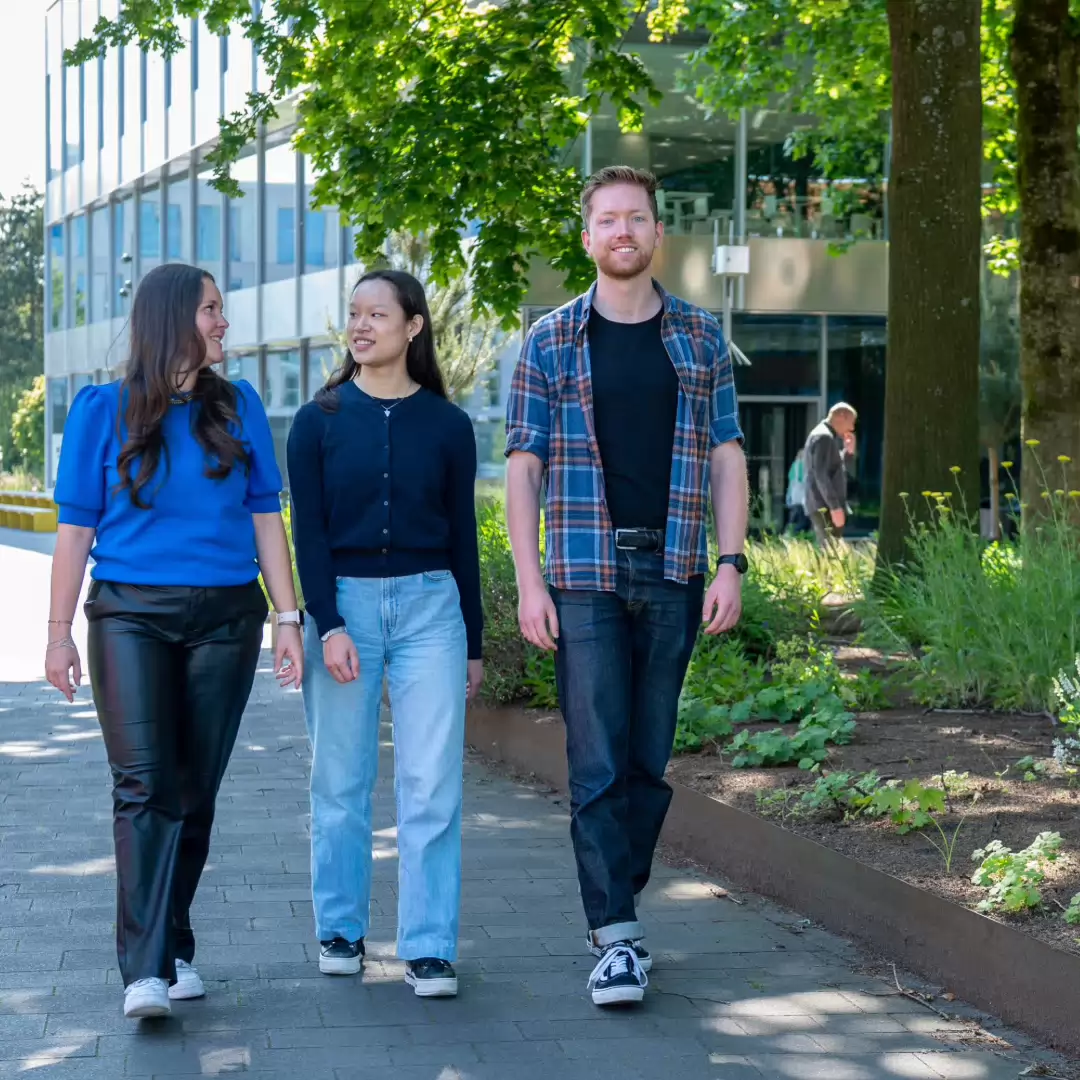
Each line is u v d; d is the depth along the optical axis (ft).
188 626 13.74
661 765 15.26
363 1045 13.17
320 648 15.06
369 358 14.99
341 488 14.83
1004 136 57.26
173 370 13.70
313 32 43.60
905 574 34.35
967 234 37.17
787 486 76.69
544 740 25.88
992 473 69.87
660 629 14.90
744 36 56.44
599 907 14.51
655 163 73.41
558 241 45.50
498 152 43.78
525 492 14.80
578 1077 12.53
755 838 18.78
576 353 14.79
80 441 13.80
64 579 13.84
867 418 77.41
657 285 15.11
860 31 53.36
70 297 144.56
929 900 15.21
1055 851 15.42
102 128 131.34
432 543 15.05
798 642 29.17
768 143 74.90
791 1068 12.80
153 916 13.46
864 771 20.99
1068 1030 13.12
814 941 16.58
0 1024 13.56
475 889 18.88
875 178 76.18
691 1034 13.60
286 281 97.91
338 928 15.24
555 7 45.68
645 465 14.73
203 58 106.93
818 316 76.54
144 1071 12.44
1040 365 39.91
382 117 45.09
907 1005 14.46
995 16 53.16
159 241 118.93
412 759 14.89
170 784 13.70
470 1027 13.71
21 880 18.92
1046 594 26.45
